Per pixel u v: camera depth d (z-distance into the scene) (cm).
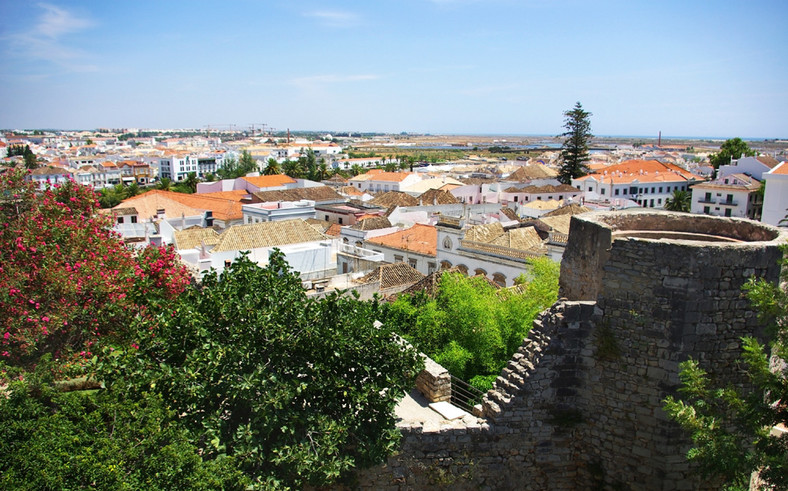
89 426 1115
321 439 1205
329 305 1393
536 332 1331
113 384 1196
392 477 1325
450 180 11138
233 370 1218
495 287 3044
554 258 4028
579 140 11112
